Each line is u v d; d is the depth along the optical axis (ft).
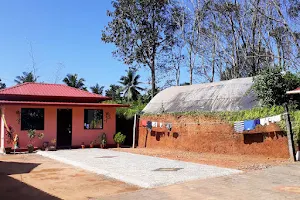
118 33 117.70
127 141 73.46
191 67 114.42
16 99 60.95
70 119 68.49
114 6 117.70
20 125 57.98
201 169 35.91
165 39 120.47
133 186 28.37
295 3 84.07
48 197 24.72
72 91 70.74
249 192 25.09
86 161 43.09
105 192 26.21
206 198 23.43
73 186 28.58
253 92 54.70
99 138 66.18
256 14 94.73
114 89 189.37
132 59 118.83
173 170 35.29
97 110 67.00
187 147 56.70
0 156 51.39
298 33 86.33
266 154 44.80
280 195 24.04
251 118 46.83
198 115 55.26
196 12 107.86
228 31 102.83
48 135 60.34
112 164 40.32
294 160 40.52
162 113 62.85
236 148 48.78
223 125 50.90
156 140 63.67
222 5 98.99
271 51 96.73
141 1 113.50
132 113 73.26
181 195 24.38
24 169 37.99
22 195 25.36
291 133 41.16
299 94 47.06
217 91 62.95
